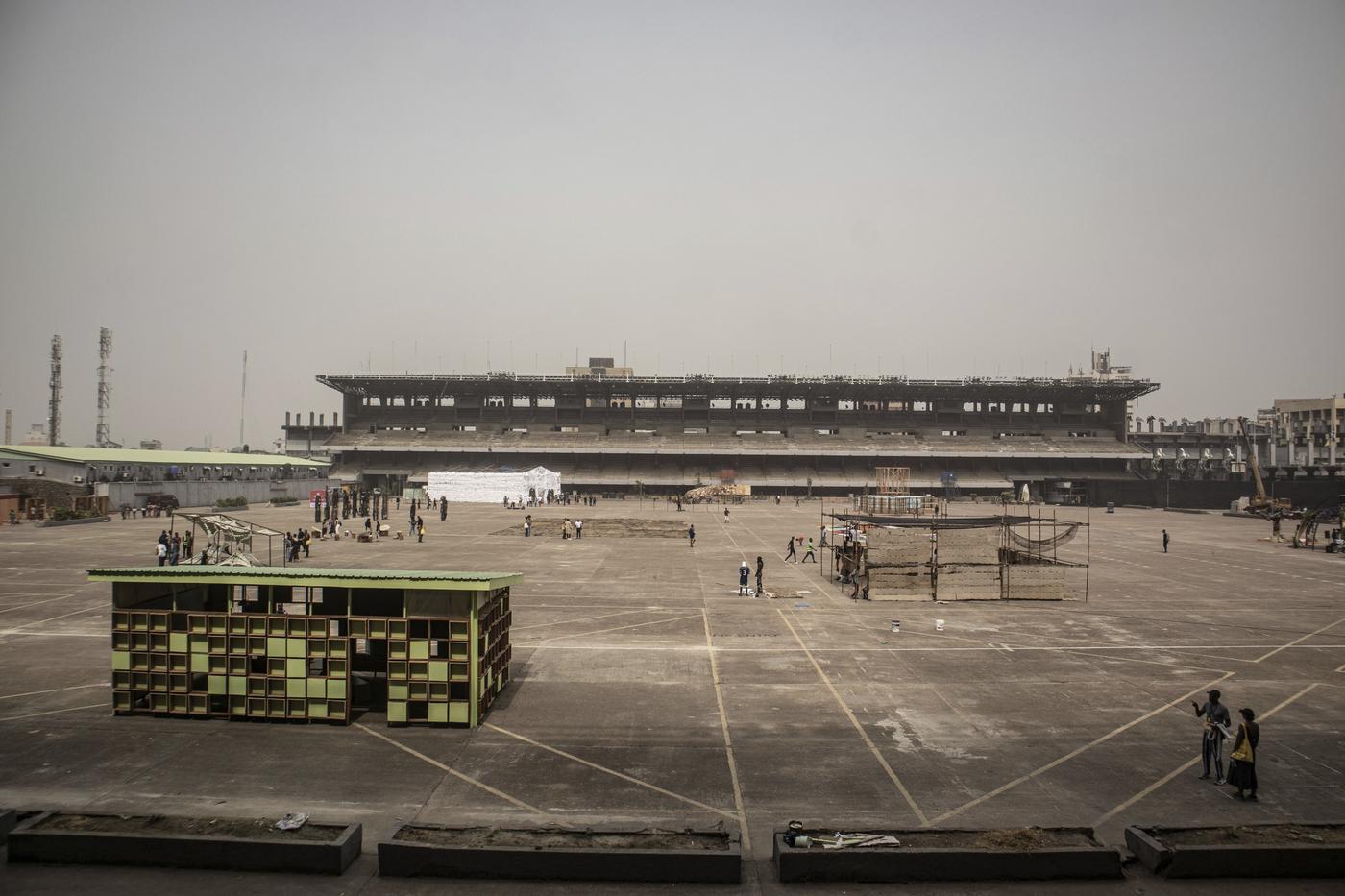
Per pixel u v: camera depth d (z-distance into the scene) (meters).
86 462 88.31
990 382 143.25
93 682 23.48
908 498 69.88
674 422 157.38
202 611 21.70
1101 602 39.31
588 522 85.81
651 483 141.50
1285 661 27.45
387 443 144.75
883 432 154.75
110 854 13.05
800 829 13.73
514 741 18.97
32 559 50.19
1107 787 16.48
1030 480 145.00
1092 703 22.31
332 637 20.16
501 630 22.73
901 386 143.25
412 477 140.88
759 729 19.97
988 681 24.53
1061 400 153.12
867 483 140.50
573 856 12.80
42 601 36.25
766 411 157.12
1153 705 22.22
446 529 75.69
